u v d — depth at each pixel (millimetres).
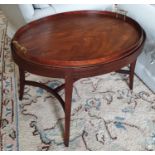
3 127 1297
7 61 1919
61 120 1321
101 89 1534
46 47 1073
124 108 1369
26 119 1339
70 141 1195
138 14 1400
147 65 1464
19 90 1501
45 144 1188
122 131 1229
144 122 1270
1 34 2350
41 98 1486
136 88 1516
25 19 1613
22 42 1126
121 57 1012
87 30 1228
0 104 1458
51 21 1351
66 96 1030
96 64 963
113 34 1173
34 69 1003
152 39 1322
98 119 1310
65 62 947
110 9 1622
